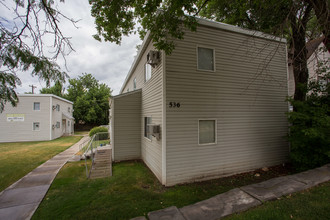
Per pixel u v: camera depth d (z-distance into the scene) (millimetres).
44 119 16359
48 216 3258
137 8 4016
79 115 27141
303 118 4941
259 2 4633
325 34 4645
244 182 4949
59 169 6363
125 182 4969
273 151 6285
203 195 4102
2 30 2658
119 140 7520
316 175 3926
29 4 2826
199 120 5172
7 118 15289
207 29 5352
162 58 4840
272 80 6383
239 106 5750
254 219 2537
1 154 9508
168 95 4785
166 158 4711
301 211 2645
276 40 6156
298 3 4098
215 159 5305
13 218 3209
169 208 3066
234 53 5723
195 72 5133
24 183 4961
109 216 3203
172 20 4004
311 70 7969
